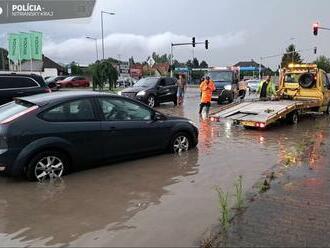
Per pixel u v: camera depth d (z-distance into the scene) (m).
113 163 8.57
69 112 7.73
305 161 8.74
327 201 6.03
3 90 12.95
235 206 5.86
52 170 7.49
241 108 15.26
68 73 82.44
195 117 17.98
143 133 8.74
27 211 5.88
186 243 4.74
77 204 6.14
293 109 15.22
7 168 7.05
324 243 4.63
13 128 7.06
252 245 4.57
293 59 93.75
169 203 6.13
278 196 6.28
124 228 5.21
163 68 85.38
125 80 51.50
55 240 4.90
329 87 19.02
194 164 8.59
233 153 9.80
